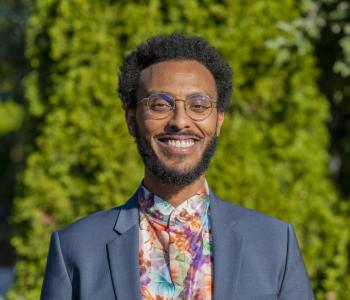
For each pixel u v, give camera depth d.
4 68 11.16
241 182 5.45
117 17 5.49
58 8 5.50
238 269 2.85
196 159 2.87
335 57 6.33
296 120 5.59
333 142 7.34
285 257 2.93
